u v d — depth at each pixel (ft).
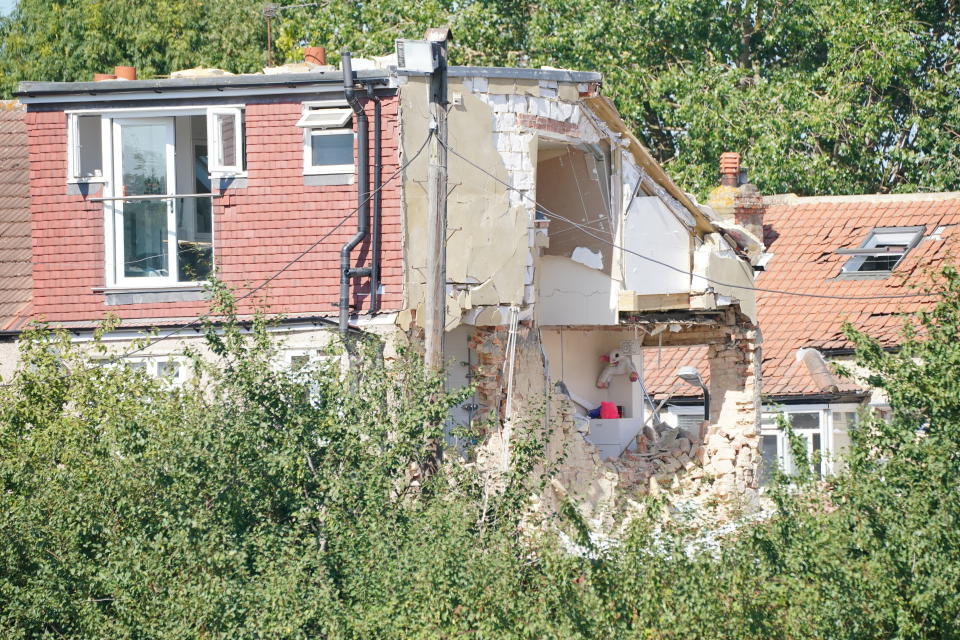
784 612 163.94
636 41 469.98
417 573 166.50
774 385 348.38
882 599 163.02
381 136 241.55
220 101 246.27
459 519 173.37
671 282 283.38
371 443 184.96
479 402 252.21
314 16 492.13
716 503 194.59
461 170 240.94
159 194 250.57
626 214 272.92
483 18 459.32
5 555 180.55
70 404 214.28
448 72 240.12
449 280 238.89
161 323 246.47
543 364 258.37
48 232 252.01
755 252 303.89
